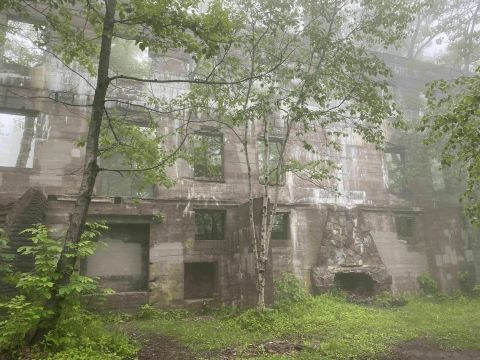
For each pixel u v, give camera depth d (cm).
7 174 1368
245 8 1275
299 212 1795
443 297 1827
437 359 824
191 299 1548
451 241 1922
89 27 1585
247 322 1124
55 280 748
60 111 1489
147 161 1115
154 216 1517
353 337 987
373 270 1800
